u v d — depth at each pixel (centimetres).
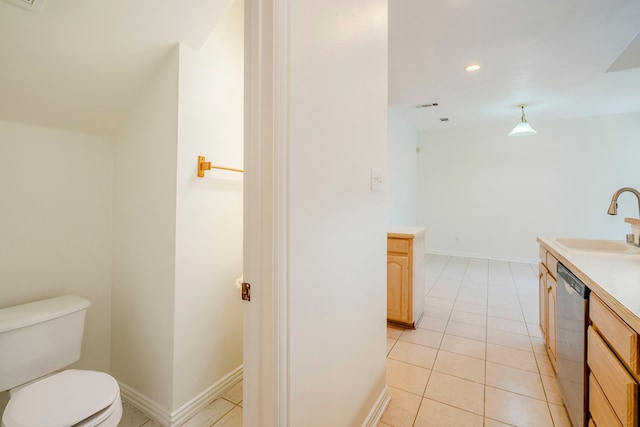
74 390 117
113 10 124
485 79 336
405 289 267
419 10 215
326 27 111
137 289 167
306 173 99
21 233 149
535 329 267
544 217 516
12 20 112
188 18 142
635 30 239
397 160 493
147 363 163
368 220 146
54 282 160
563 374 161
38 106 143
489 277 436
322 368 110
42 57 127
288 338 92
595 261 148
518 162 531
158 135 157
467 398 175
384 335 168
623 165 466
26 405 108
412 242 262
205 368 169
